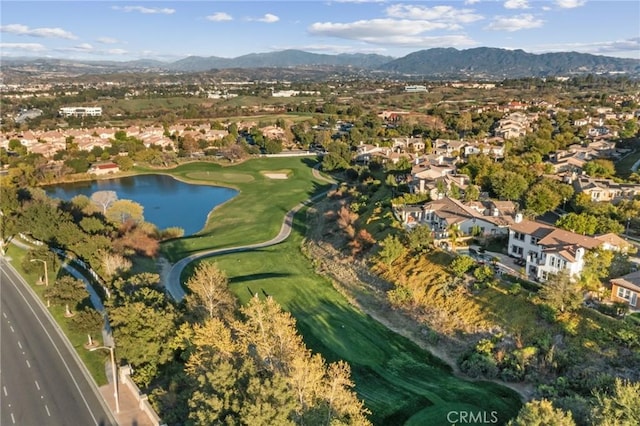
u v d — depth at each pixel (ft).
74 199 400.67
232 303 215.31
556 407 146.61
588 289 212.64
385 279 263.08
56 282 246.47
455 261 243.60
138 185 563.07
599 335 186.19
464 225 291.79
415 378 186.70
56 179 572.92
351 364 196.65
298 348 162.91
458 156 528.63
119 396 176.76
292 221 409.90
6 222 339.77
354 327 227.20
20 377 188.96
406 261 269.23
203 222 424.05
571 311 199.52
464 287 233.76
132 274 268.00
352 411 139.85
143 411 167.84
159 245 342.23
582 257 213.87
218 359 144.15
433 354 204.33
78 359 200.85
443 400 169.78
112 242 305.32
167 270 300.20
